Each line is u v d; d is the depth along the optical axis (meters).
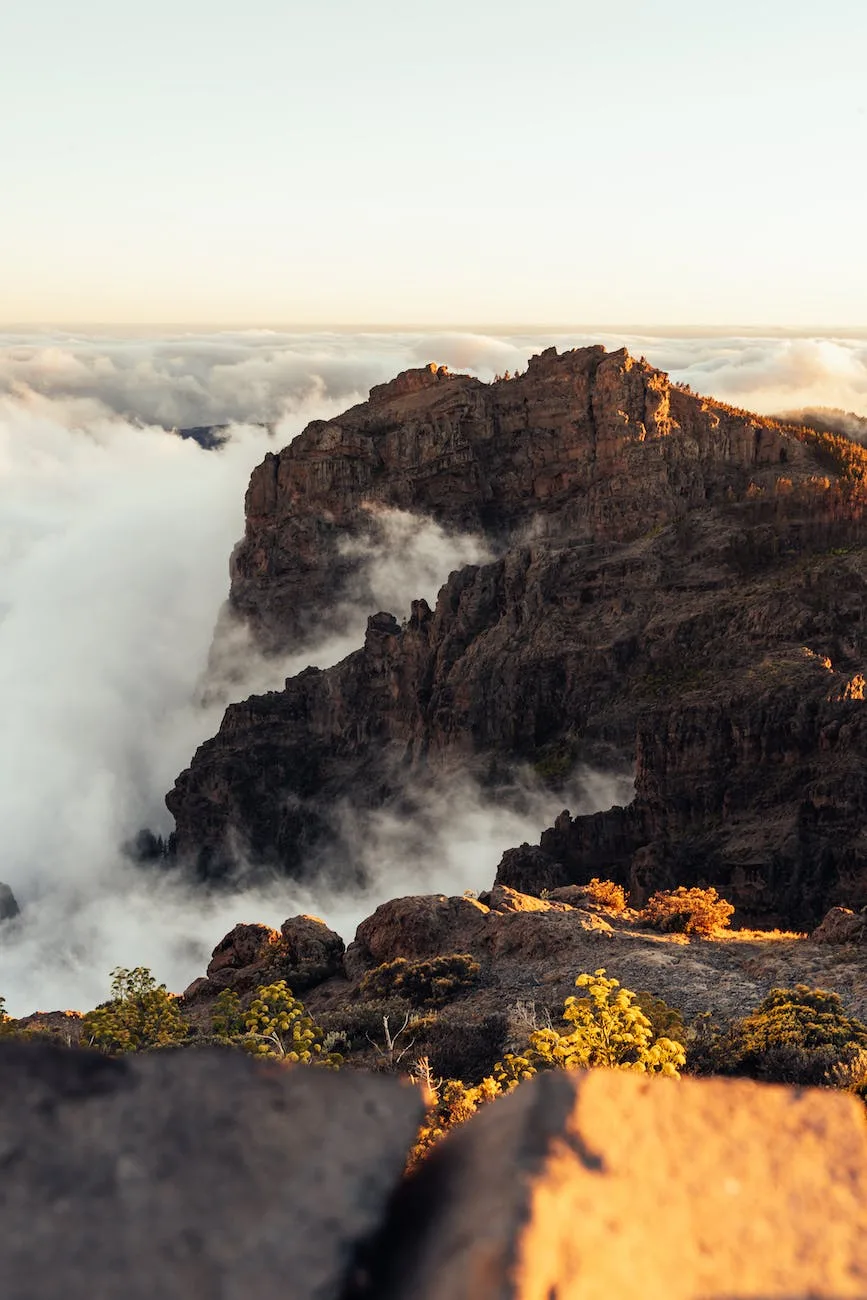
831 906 78.19
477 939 39.56
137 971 28.83
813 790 83.19
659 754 93.56
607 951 36.47
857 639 112.38
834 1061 22.00
